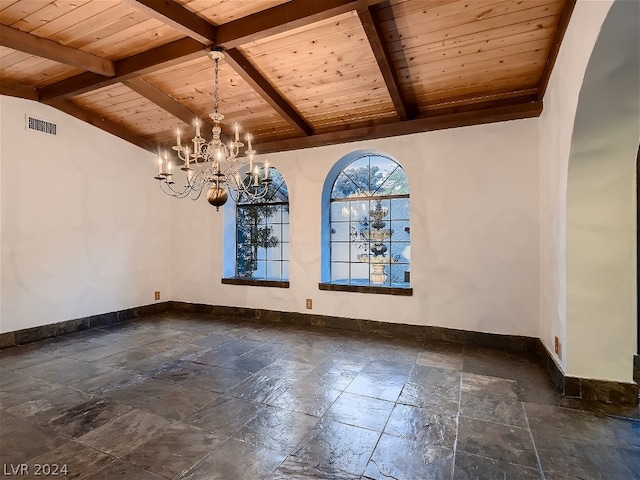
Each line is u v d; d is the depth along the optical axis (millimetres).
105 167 4402
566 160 2357
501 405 2256
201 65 3291
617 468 1643
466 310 3564
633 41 1730
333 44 2904
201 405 2264
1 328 3447
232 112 4035
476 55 2879
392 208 4254
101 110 4207
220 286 4883
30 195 3680
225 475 1600
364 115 3889
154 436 1909
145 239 4895
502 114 3350
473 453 1760
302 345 3510
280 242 4840
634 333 2270
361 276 4395
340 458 1724
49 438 1887
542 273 3193
